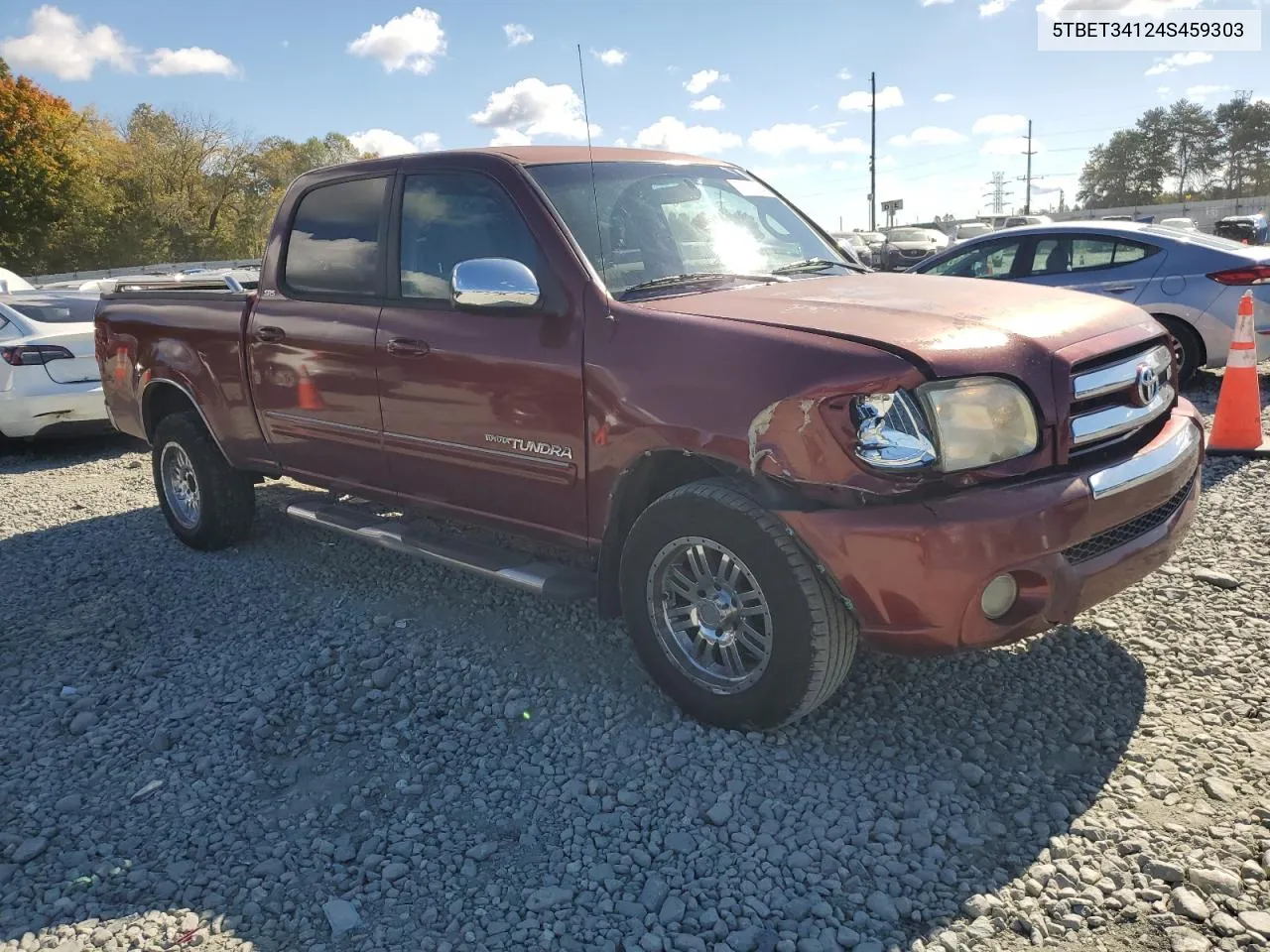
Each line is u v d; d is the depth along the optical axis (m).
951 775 3.03
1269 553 4.57
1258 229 33.69
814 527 2.88
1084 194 101.06
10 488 7.69
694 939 2.40
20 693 3.99
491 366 3.71
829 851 2.71
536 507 3.77
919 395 2.81
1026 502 2.83
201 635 4.46
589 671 3.85
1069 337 3.11
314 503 4.95
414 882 2.70
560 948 2.41
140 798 3.18
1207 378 9.02
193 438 5.38
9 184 50.31
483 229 3.89
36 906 2.67
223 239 60.34
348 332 4.29
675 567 3.33
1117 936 2.35
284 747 3.46
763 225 4.33
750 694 3.15
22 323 8.62
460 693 3.74
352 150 64.25
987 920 2.41
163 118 58.34
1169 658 3.65
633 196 3.97
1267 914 2.37
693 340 3.18
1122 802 2.84
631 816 2.92
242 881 2.75
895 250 32.41
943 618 2.80
